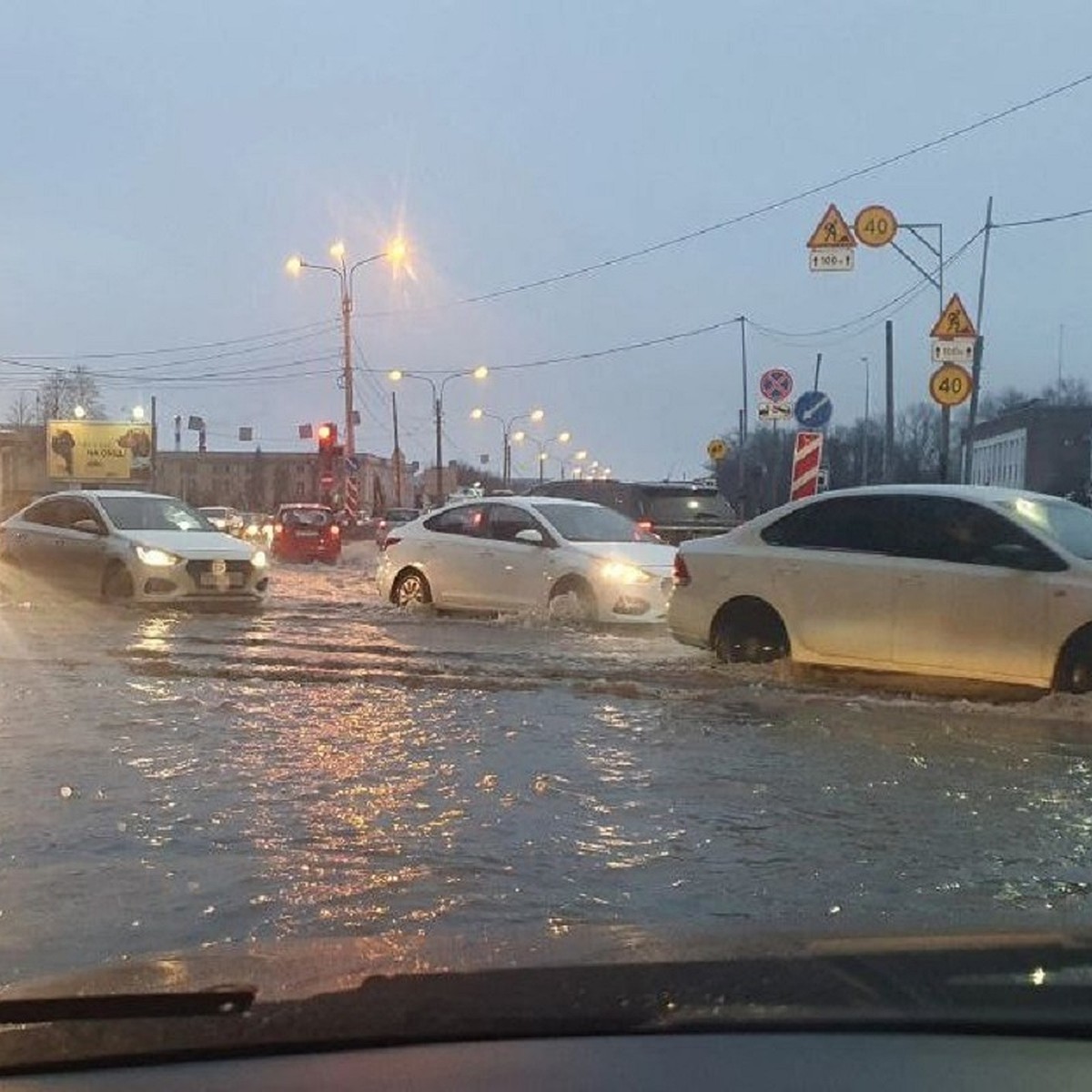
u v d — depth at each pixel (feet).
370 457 283.38
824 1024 7.66
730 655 34.19
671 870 17.13
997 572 29.50
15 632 43.01
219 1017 8.02
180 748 24.54
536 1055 7.34
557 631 44.86
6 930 14.64
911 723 27.50
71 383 262.47
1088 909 15.38
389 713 28.45
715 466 142.51
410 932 14.15
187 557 50.31
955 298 64.18
